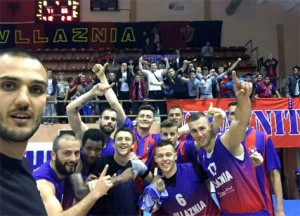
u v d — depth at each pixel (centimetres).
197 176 334
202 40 1698
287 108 1018
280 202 373
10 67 120
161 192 323
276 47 1714
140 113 433
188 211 334
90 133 327
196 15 1741
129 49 1648
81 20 1719
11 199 119
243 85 284
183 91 1024
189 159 367
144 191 321
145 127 429
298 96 1177
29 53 127
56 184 274
